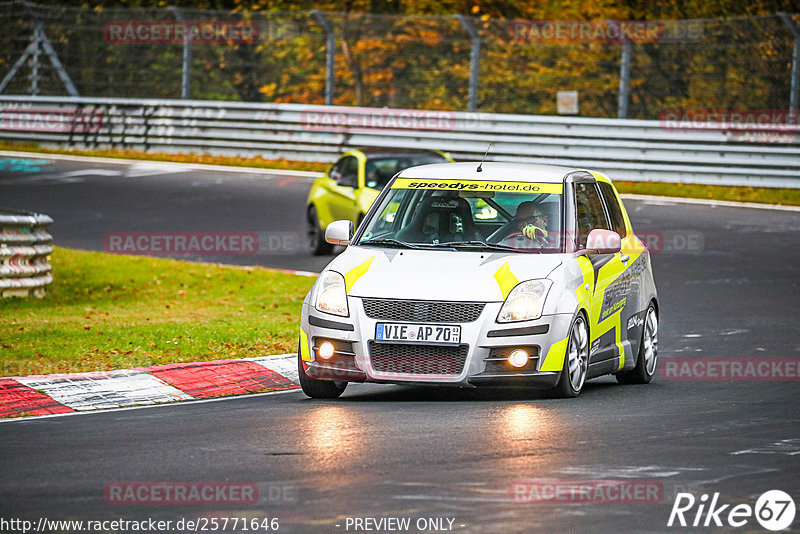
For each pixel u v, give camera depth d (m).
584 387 38.72
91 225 84.75
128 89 128.12
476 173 38.94
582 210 38.41
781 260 69.50
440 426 30.72
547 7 139.38
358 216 69.56
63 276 67.44
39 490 24.30
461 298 34.03
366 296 34.53
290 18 137.75
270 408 33.97
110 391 35.88
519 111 120.38
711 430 30.53
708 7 134.25
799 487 24.64
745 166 93.94
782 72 104.50
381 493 23.84
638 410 33.44
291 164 109.31
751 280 63.53
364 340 34.16
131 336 46.62
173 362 41.41
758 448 28.33
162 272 68.75
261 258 73.62
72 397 35.03
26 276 60.34
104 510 22.78
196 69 127.44
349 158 74.31
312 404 34.69
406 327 33.94
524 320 33.97
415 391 37.22
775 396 36.31
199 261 72.88
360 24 134.75
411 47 126.50
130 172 105.81
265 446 28.39
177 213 88.62
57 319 52.66
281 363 40.62
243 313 55.22
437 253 36.03
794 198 91.75
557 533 21.23
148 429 30.73
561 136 100.19
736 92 106.50
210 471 25.84
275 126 111.06
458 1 136.88
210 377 38.12
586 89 116.88
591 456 27.25
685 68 110.88
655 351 41.47
